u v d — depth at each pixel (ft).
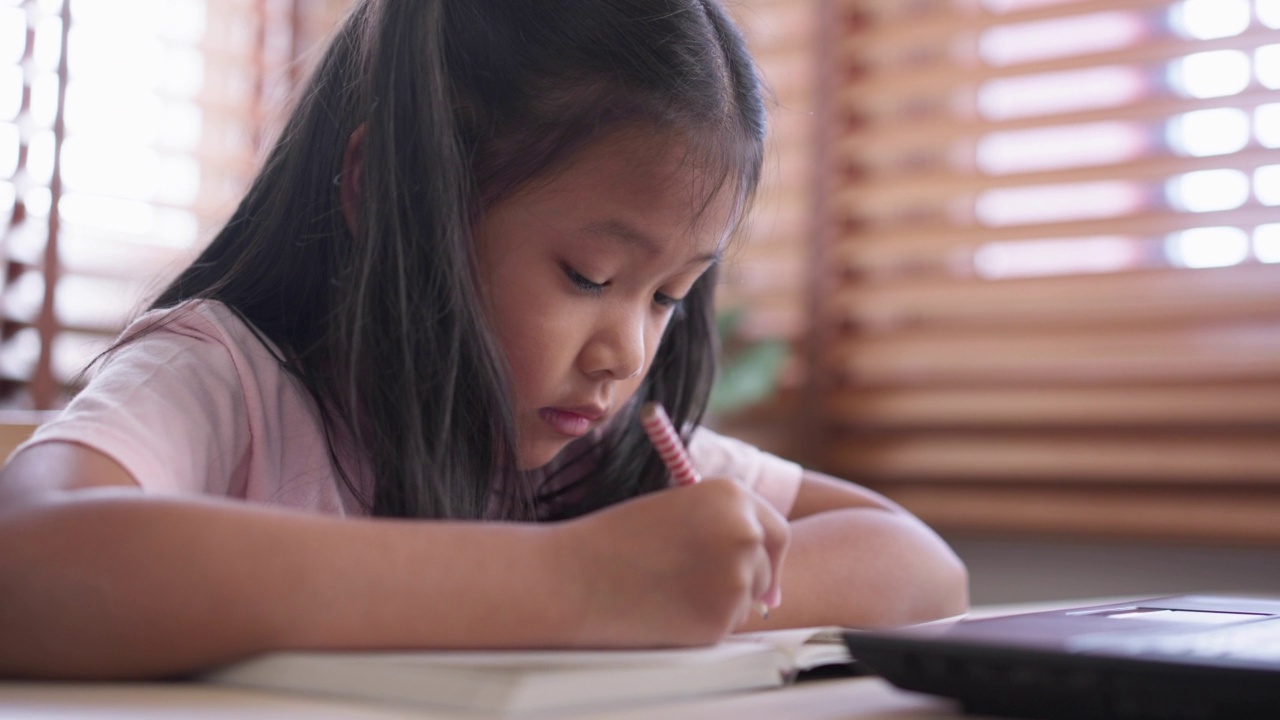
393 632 1.47
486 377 2.38
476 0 2.55
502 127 2.44
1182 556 5.86
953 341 6.50
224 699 1.33
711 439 3.30
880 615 2.40
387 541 1.53
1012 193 6.47
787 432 7.02
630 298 2.45
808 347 6.93
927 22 6.69
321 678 1.37
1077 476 6.10
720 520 1.59
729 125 2.53
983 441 6.40
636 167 2.38
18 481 1.71
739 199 2.60
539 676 1.26
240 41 6.81
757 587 1.71
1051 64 6.27
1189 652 1.28
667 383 3.13
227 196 6.57
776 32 7.17
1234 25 5.78
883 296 6.70
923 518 6.53
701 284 3.15
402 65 2.46
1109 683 1.25
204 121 6.60
